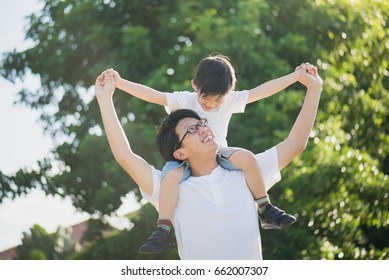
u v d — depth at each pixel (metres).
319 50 13.88
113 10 14.79
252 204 3.86
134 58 13.65
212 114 4.73
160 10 14.61
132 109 13.16
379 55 15.20
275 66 12.97
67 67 15.41
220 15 13.94
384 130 15.07
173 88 11.77
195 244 3.76
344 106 13.91
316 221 12.13
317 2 13.98
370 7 15.06
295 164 11.86
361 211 12.62
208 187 3.82
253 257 3.77
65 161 14.83
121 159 3.91
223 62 4.64
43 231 15.77
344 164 12.00
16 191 15.31
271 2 14.08
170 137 3.96
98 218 14.43
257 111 12.48
